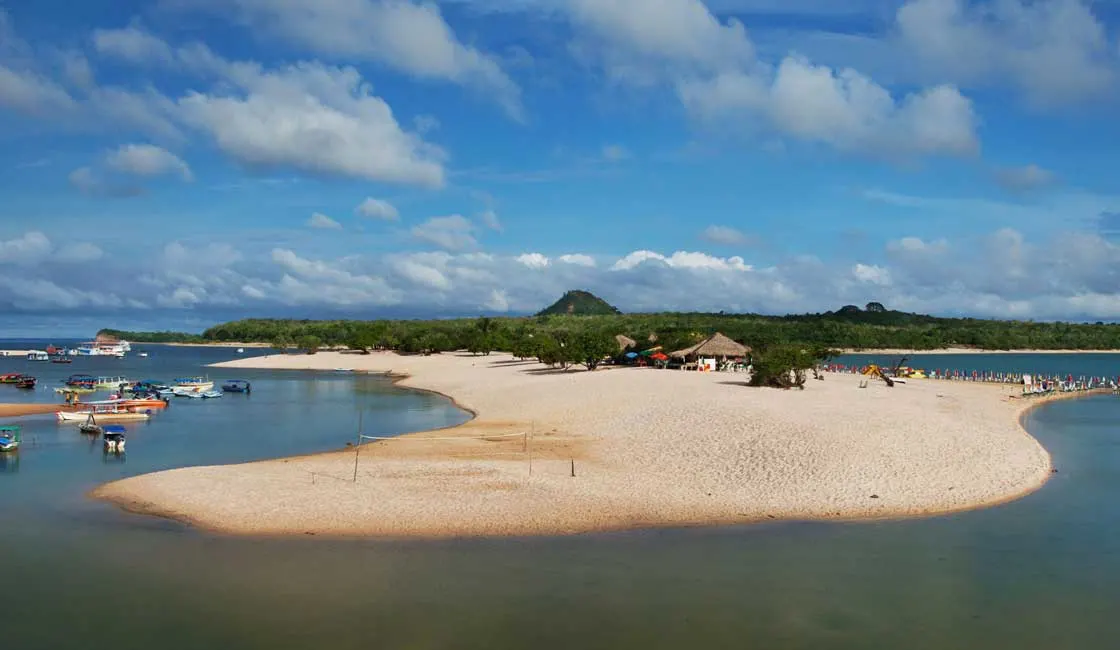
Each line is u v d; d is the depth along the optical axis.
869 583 24.16
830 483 34.91
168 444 50.31
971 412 64.12
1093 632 21.03
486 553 26.47
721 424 47.66
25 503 32.75
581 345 107.06
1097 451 48.47
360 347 187.88
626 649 19.81
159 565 25.20
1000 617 21.88
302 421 62.97
